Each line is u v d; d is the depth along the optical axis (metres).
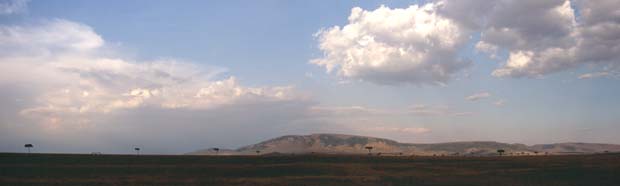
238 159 127.50
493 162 115.00
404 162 121.81
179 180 83.12
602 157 123.69
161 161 118.75
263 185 75.75
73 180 79.62
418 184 78.25
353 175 91.94
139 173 93.69
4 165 98.06
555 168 97.06
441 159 130.50
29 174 86.75
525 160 119.69
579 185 76.75
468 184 78.31
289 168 100.31
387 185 77.00
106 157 123.44
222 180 82.88
